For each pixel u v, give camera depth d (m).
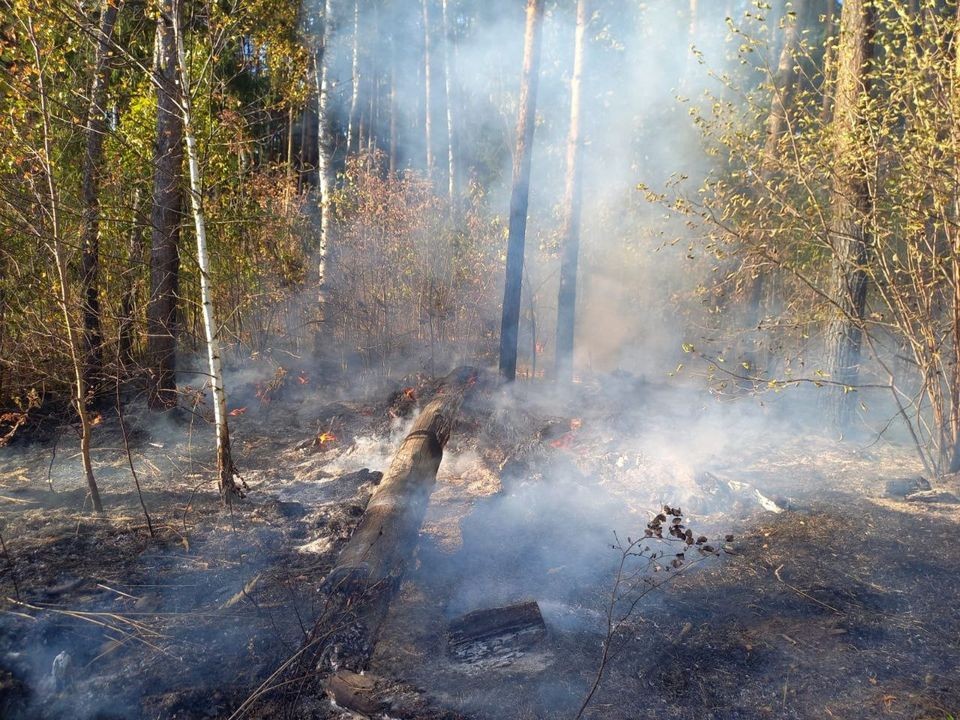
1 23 5.33
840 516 5.30
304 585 4.18
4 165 5.81
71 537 4.81
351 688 3.27
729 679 3.46
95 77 6.43
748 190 8.45
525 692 3.35
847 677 3.47
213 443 7.21
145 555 4.57
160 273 6.93
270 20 8.45
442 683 3.41
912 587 4.31
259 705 3.23
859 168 6.41
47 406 7.70
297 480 6.18
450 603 4.16
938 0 7.30
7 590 4.10
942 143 5.72
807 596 4.23
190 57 6.85
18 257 6.21
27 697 3.28
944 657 3.64
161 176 6.74
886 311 8.70
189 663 3.48
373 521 4.38
